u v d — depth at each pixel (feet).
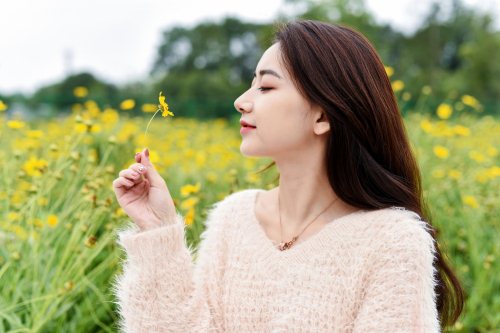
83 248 7.70
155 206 4.45
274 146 4.23
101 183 8.09
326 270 4.11
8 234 7.91
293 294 4.15
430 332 3.99
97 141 11.41
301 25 4.26
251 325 4.30
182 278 4.38
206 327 4.39
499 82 87.35
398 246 3.99
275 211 4.56
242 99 4.34
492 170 11.51
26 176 8.68
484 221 10.87
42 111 37.81
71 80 99.91
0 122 11.56
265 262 4.33
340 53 4.17
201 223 7.97
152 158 7.88
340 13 76.69
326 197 4.36
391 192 4.24
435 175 11.73
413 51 128.26
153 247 4.33
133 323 4.32
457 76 92.43
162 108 4.36
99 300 7.74
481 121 18.76
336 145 4.20
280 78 4.20
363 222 4.14
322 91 4.10
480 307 9.24
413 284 3.93
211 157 13.16
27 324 6.78
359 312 4.00
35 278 7.25
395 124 4.36
